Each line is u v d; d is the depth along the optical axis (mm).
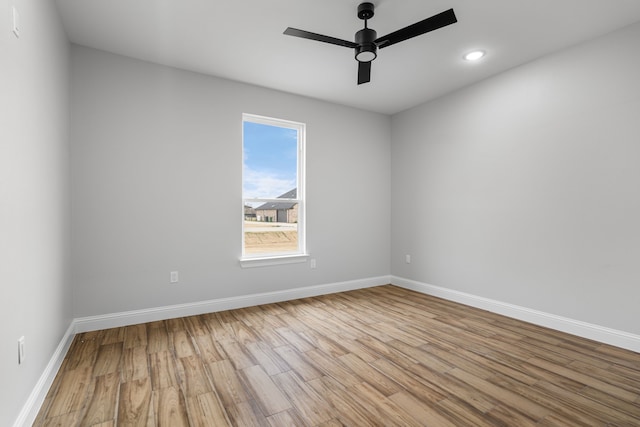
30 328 1664
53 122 2189
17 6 1503
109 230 2953
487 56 3045
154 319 3145
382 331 2914
